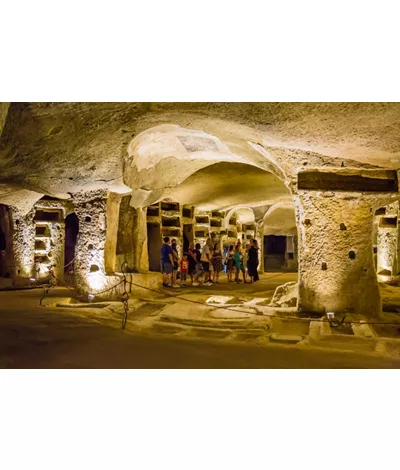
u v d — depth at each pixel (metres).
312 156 7.58
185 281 14.51
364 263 7.87
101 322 7.59
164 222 16.67
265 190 16.22
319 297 7.92
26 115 6.58
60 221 15.12
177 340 6.11
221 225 19.47
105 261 10.28
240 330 7.05
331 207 7.90
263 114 6.21
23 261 14.29
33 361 4.96
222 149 9.41
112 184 9.77
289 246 23.66
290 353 5.45
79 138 7.59
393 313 8.55
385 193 7.71
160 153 9.85
